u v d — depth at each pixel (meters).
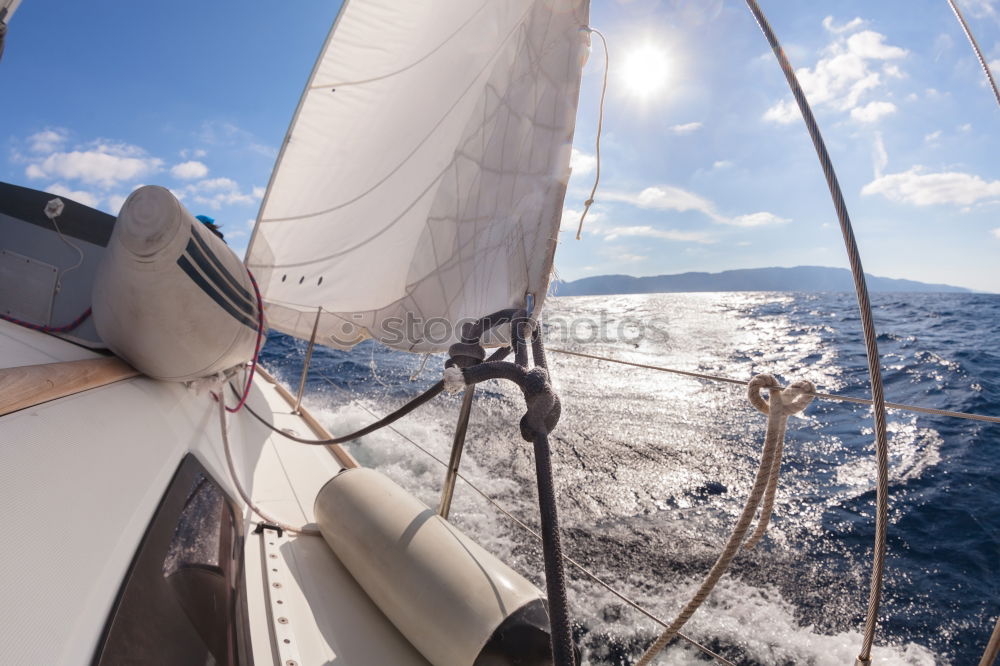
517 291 1.64
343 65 2.17
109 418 1.24
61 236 1.77
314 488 2.32
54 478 0.90
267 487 2.26
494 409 6.27
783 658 2.64
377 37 2.09
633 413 7.19
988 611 3.15
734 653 2.64
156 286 1.41
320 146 2.28
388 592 1.40
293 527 1.91
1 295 1.73
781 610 3.02
